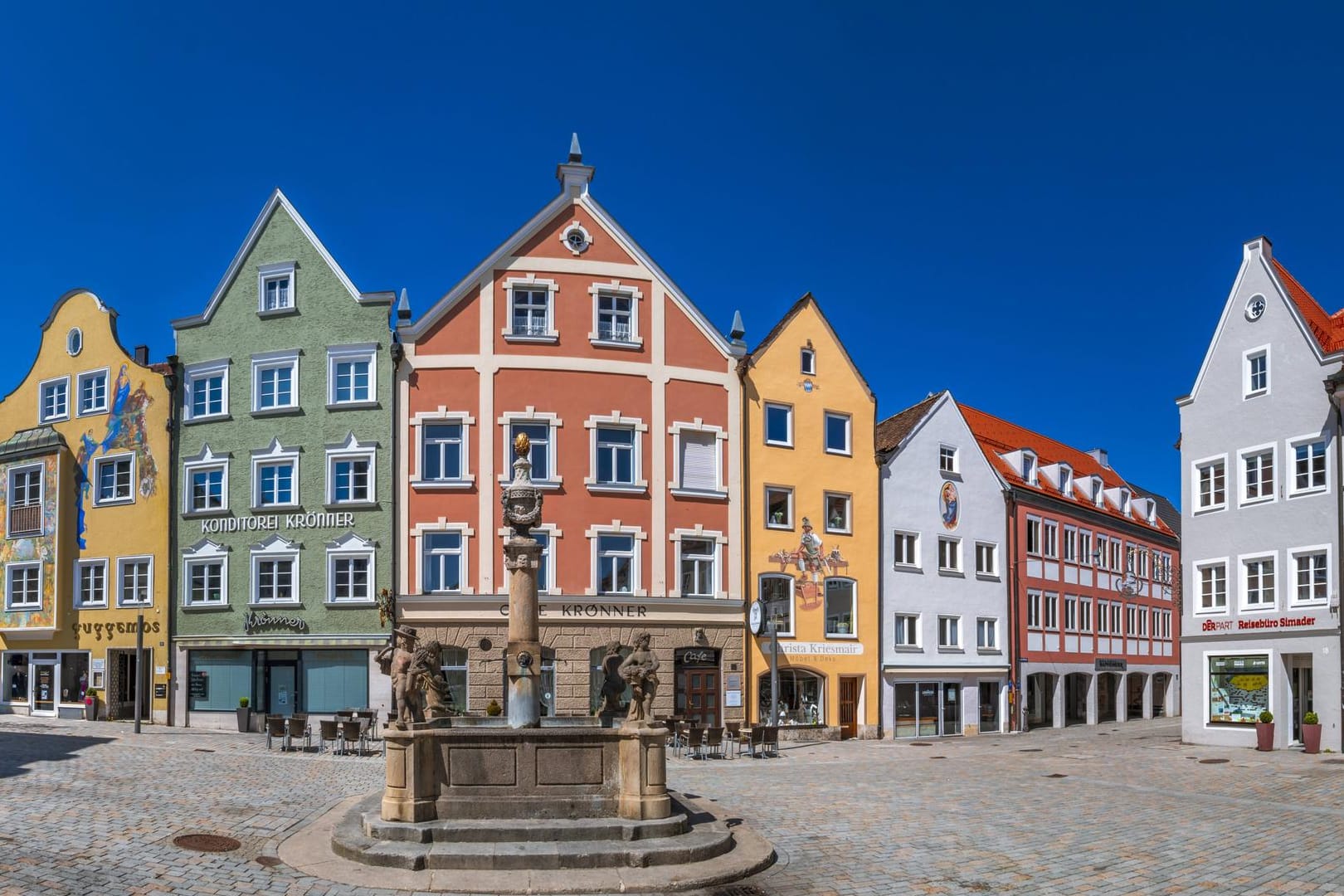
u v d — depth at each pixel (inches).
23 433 1525.6
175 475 1386.6
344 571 1305.4
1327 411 1160.2
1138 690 2124.8
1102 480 2082.9
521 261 1338.6
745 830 611.5
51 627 1438.2
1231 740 1226.6
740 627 1366.9
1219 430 1279.5
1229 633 1238.3
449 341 1315.2
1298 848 591.5
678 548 1349.7
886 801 767.1
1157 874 524.7
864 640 1471.5
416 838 526.9
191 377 1396.4
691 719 1262.3
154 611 1381.6
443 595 1269.7
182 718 1343.5
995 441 1969.7
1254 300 1251.8
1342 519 1126.4
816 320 1498.5
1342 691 1111.6
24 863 479.5
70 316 1513.3
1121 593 2046.0
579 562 1304.1
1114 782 892.0
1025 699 1692.9
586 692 1284.4
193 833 574.2
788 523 1430.9
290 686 1312.7
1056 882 509.4
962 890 493.4
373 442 1304.1
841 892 490.0
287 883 475.5
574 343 1339.8
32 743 1009.5
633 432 1348.4
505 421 1306.6
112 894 438.0
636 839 540.1
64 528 1462.8
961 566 1625.2
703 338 1401.3
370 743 1116.5
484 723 636.7
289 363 1353.3
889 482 1540.4
